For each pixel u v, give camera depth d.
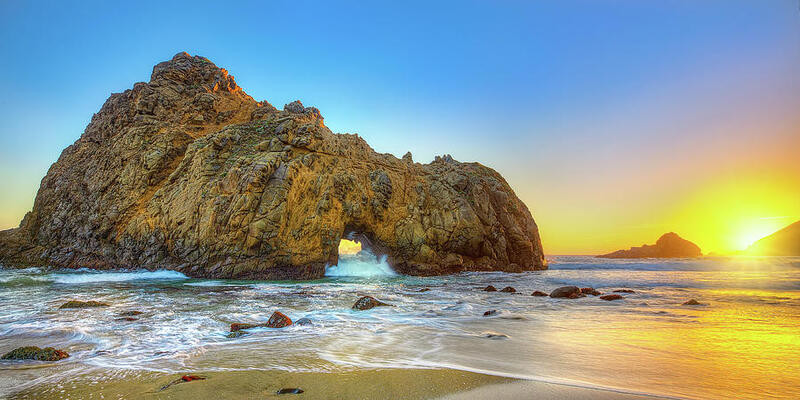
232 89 39.75
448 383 5.00
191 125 32.81
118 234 27.23
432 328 9.41
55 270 26.73
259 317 10.92
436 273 31.67
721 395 4.62
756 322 10.31
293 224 26.58
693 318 10.95
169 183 27.86
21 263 28.81
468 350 7.03
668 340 7.93
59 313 11.45
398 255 32.53
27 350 6.47
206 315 11.20
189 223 25.30
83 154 34.59
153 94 34.16
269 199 25.73
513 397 4.46
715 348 7.19
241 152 28.64
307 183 28.11
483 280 26.61
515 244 39.00
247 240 24.73
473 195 37.88
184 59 39.16
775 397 4.57
